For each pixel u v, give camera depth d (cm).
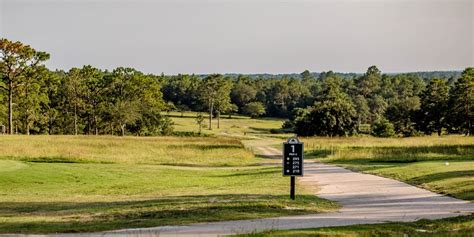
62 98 10456
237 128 13175
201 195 2214
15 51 8306
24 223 1463
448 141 5484
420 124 11075
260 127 13725
